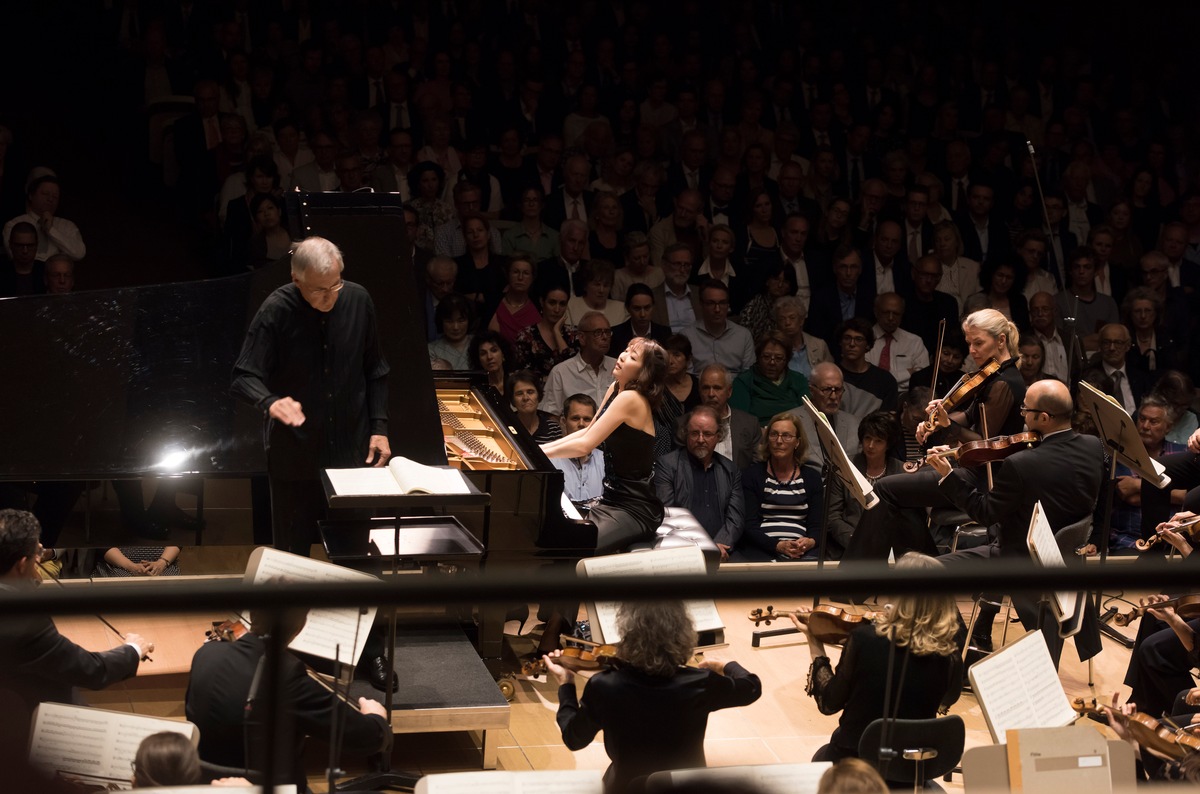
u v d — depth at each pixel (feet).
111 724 16.26
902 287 44.24
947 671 19.85
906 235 47.39
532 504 25.08
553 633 26.81
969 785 17.03
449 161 46.11
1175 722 20.43
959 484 27.30
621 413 27.20
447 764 22.72
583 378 36.68
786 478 33.63
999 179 51.93
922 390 34.83
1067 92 58.59
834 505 33.47
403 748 23.18
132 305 28.50
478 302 40.86
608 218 43.88
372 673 22.57
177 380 27.86
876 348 41.83
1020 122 56.75
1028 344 39.11
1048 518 26.40
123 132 47.91
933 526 33.30
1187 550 25.96
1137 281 48.83
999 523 27.07
